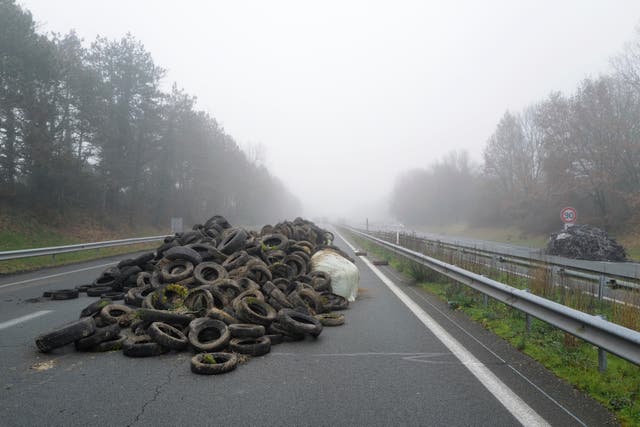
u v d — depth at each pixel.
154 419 4.06
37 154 26.20
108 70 35.38
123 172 35.41
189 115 46.44
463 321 8.01
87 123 30.83
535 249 25.64
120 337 6.55
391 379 5.08
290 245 12.52
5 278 14.10
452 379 5.06
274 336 6.61
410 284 12.71
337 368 5.48
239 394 4.65
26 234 25.23
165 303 7.65
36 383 4.98
